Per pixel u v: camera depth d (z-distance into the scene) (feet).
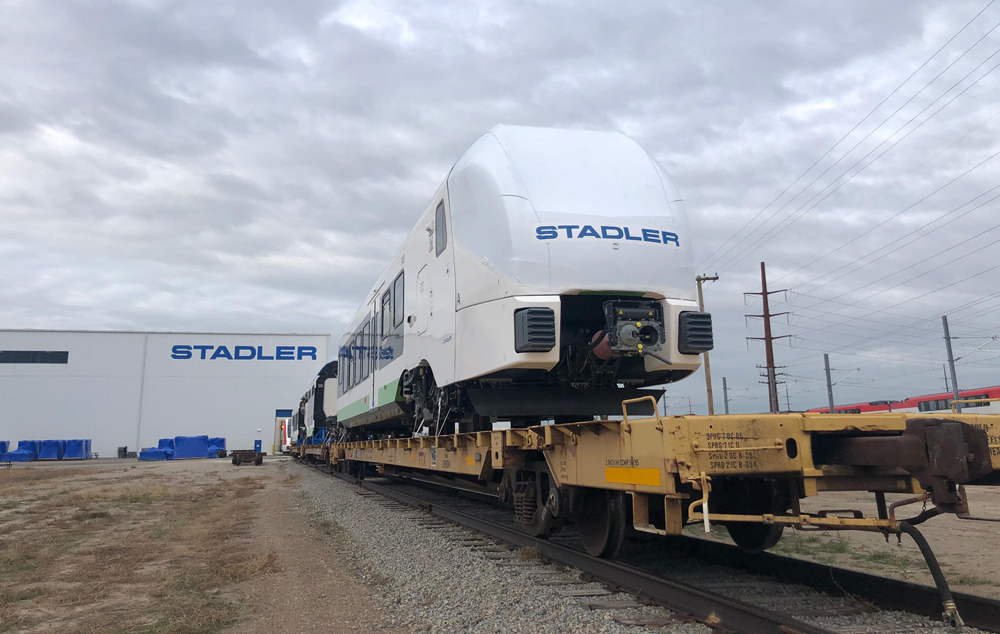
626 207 21.98
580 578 18.86
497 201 21.90
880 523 13.46
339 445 64.85
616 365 21.97
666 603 15.96
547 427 20.39
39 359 190.19
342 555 26.14
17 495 58.59
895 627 14.15
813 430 14.34
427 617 16.84
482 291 22.11
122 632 16.49
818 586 17.43
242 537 31.09
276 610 18.61
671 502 15.08
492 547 24.39
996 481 16.12
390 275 38.29
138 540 30.94
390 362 37.04
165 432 195.21
